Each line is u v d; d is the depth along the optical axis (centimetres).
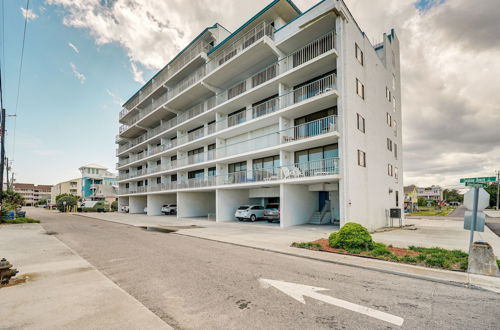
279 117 1872
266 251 943
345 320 399
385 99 2197
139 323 379
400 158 2562
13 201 3359
